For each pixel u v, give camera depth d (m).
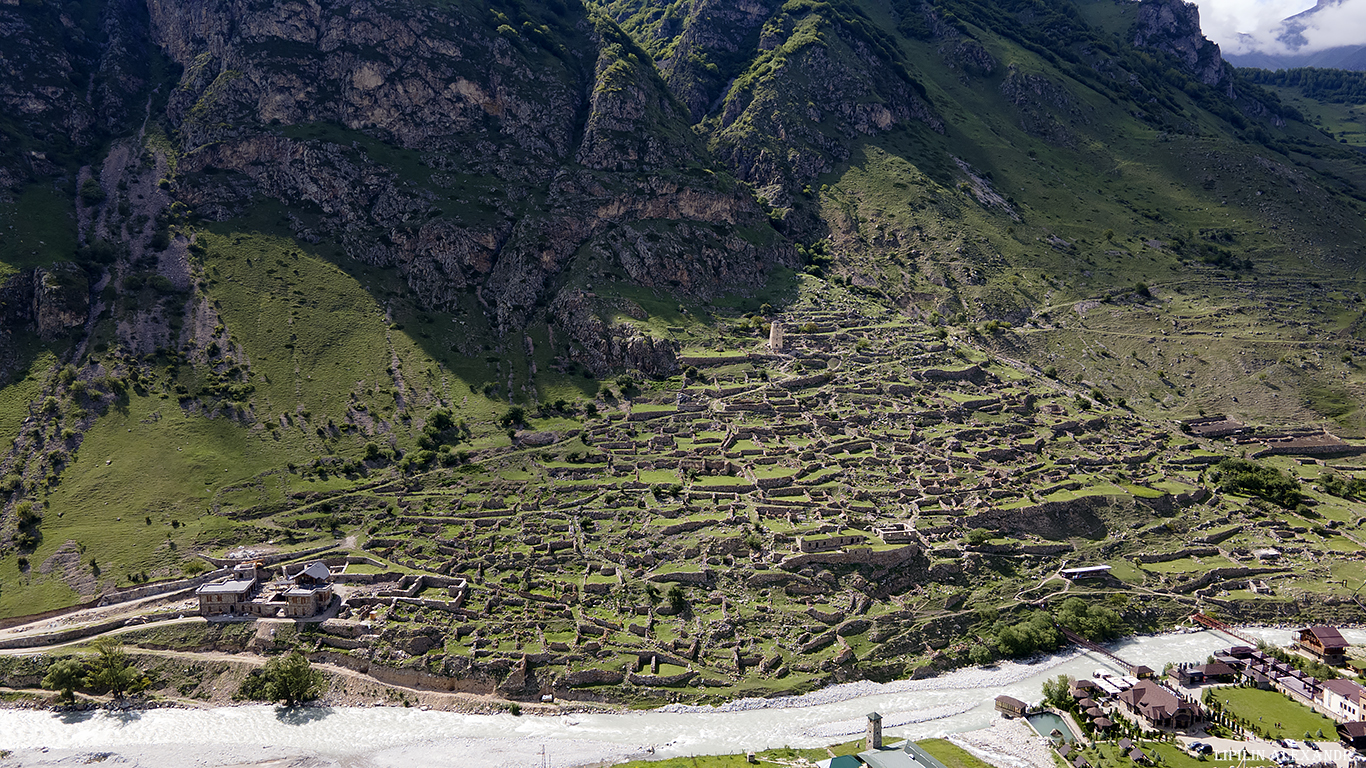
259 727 159.00
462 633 175.38
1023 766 143.62
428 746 153.12
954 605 188.25
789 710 162.75
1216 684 168.62
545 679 167.62
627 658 170.25
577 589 186.38
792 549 192.88
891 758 139.75
